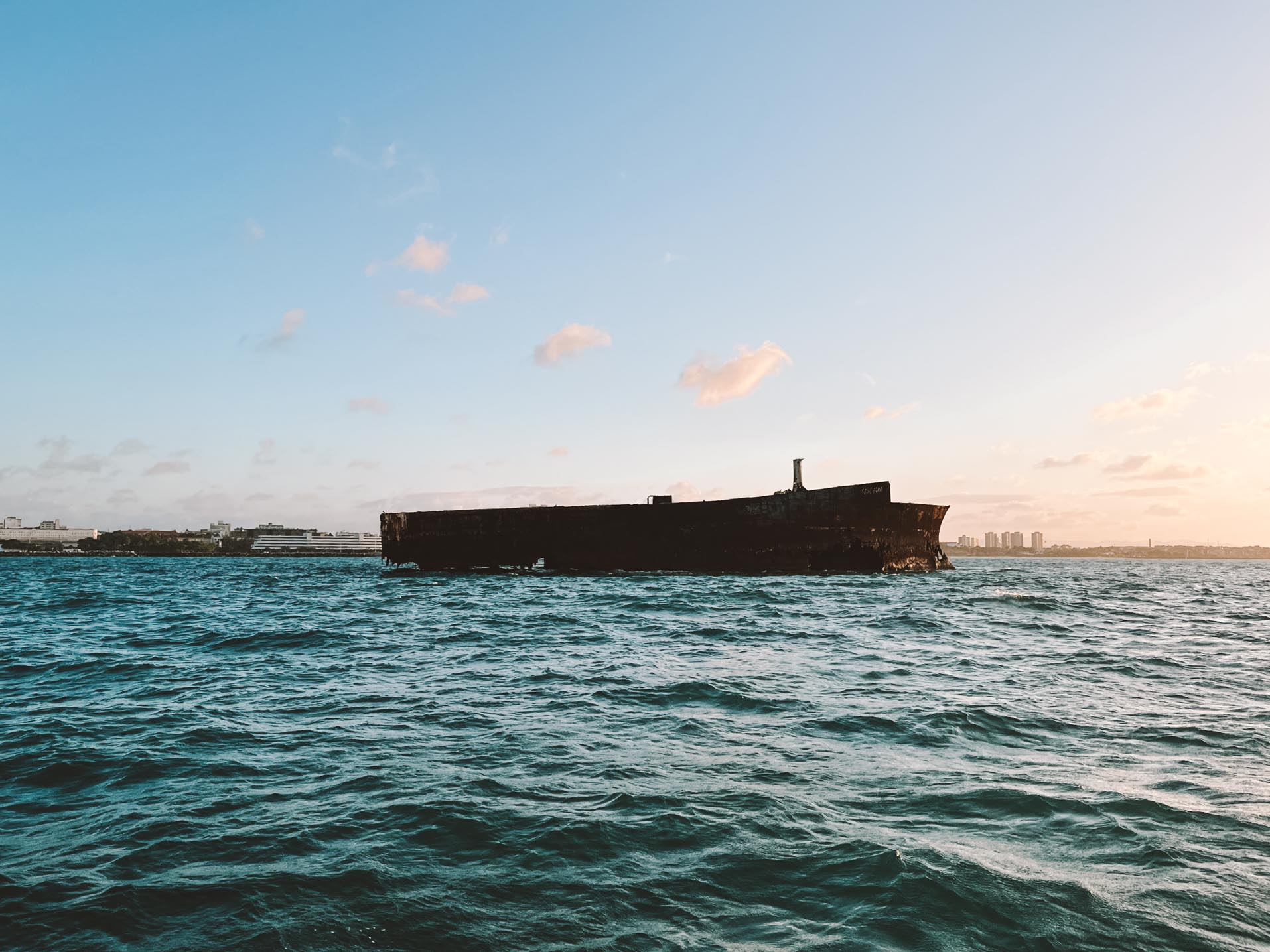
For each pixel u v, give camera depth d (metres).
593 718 11.11
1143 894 5.33
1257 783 7.84
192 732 10.66
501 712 11.68
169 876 5.89
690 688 13.24
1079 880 5.54
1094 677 14.44
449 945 4.82
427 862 6.05
